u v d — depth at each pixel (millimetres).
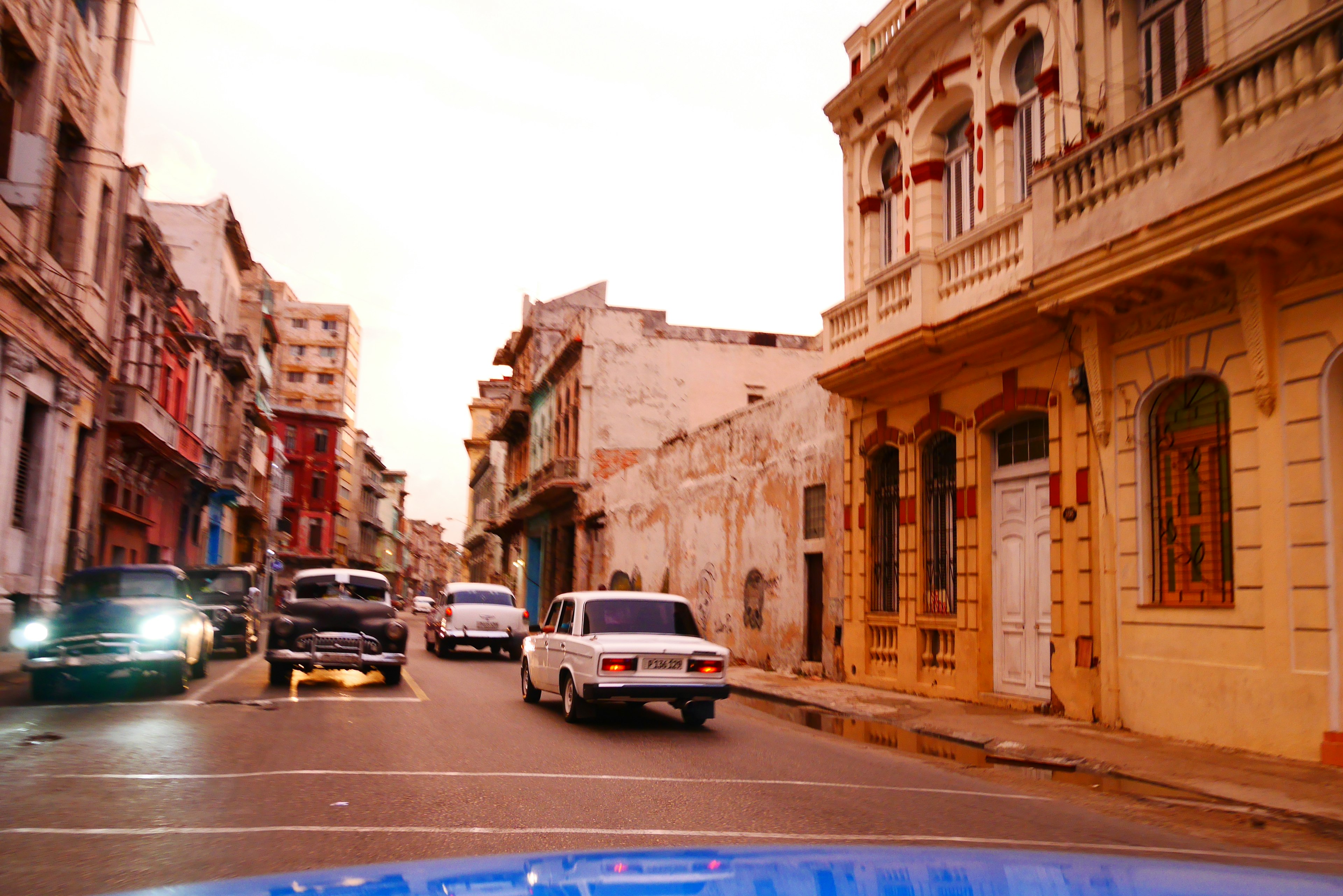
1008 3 14242
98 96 23859
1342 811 7234
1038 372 13094
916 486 15625
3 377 18750
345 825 6059
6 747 8922
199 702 12672
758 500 21125
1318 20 8523
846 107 18312
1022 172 14141
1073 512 12312
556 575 41719
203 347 37969
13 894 4566
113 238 25828
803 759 9461
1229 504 10352
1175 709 10602
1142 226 10289
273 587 61125
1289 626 9398
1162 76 11758
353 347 91312
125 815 6250
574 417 36781
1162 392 11219
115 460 27219
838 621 17500
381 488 101188
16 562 20219
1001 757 10062
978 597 14055
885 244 17500
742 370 36438
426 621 26078
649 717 12508
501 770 8180
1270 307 9672
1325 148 8406
